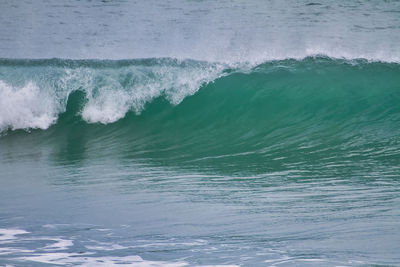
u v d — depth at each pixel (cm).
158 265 2461
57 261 2511
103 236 2867
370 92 6372
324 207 3244
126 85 6372
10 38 10094
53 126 6156
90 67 6594
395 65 6794
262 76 6575
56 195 3700
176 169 4409
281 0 12731
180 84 6425
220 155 4916
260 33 10012
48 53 9038
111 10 12169
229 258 2531
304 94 6381
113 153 5156
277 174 4138
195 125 6128
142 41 9669
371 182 3794
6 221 3148
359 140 5272
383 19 10800
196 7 12269
